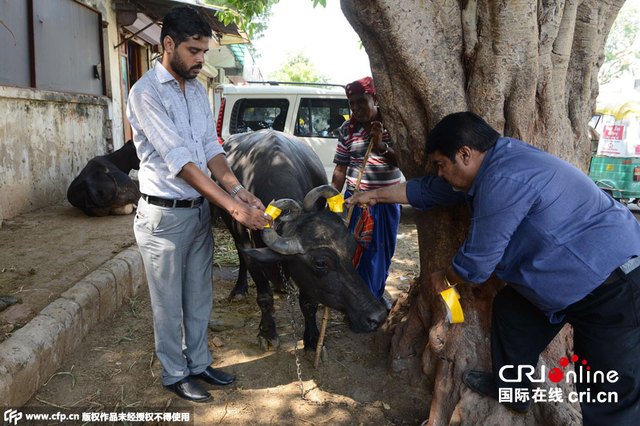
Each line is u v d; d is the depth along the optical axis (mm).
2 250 4941
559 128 2969
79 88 8297
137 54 12250
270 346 3785
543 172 2178
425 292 3314
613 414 2344
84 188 6223
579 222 2197
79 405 3080
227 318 4312
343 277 2984
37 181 6754
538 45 2713
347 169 4316
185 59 2689
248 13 6945
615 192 9727
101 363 3539
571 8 2793
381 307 3018
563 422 2658
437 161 2379
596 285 2199
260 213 2795
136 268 4840
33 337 3160
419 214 3303
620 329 2234
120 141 10242
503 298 2648
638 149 9508
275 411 3076
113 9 9805
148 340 3896
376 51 2951
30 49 6711
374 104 3893
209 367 3379
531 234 2240
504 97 2752
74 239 5414
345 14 2861
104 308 4164
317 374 3451
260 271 3607
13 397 2859
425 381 3238
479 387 2863
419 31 2703
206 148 3111
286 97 7559
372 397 3230
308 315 3588
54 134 7172
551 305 2320
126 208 6578
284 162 3727
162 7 9961
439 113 2848
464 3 2793
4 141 5984
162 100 2748
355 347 3787
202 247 3145
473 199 2352
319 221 3010
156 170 2838
